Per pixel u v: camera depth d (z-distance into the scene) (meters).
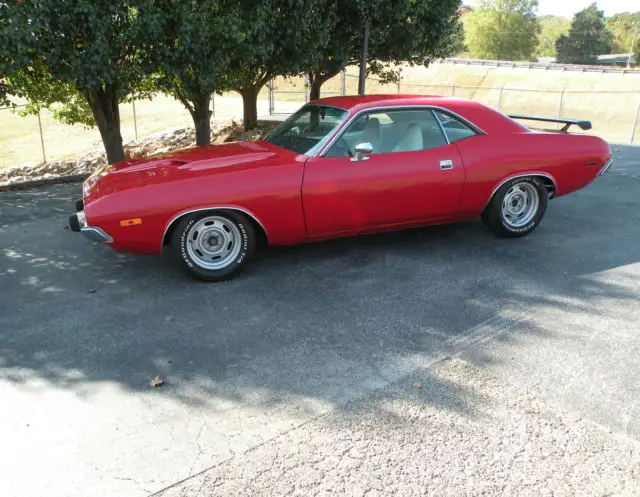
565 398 3.17
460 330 3.98
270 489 2.49
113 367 3.51
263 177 4.72
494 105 42.66
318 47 10.18
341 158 5.01
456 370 3.45
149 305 4.42
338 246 5.82
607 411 3.06
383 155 5.15
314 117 5.51
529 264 5.29
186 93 9.41
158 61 7.77
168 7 7.73
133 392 3.23
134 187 4.52
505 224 5.88
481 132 5.61
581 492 2.49
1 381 3.36
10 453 2.73
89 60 7.16
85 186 5.07
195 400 3.15
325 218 5.02
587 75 50.03
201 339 3.86
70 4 6.82
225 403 3.12
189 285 4.82
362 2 9.95
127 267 5.27
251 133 17.64
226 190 4.60
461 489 2.50
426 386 3.28
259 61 10.05
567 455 2.72
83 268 5.27
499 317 4.17
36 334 3.94
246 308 4.34
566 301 4.45
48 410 3.07
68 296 4.61
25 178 12.87
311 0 8.70
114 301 4.50
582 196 8.21
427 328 4.01
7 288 4.79
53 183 9.69
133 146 17.08
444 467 2.63
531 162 5.66
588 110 37.75
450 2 11.81
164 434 2.87
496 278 4.94
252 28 8.23
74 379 3.38
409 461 2.67
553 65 56.66
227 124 19.81
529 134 5.79
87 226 4.44
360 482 2.54
